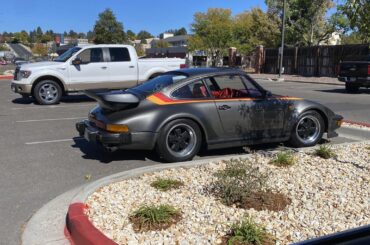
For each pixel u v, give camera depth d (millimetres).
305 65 36062
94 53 14664
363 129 9781
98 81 14664
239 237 3746
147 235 3938
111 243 3674
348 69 19828
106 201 4793
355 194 5008
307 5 43375
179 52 75438
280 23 46656
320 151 6789
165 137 6605
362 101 16141
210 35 52469
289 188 5188
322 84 25672
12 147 7980
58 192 5527
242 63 53562
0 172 6367
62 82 14312
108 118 6559
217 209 4496
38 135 9117
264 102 7305
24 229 4402
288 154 6480
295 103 7590
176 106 6688
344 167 6137
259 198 4750
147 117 6504
